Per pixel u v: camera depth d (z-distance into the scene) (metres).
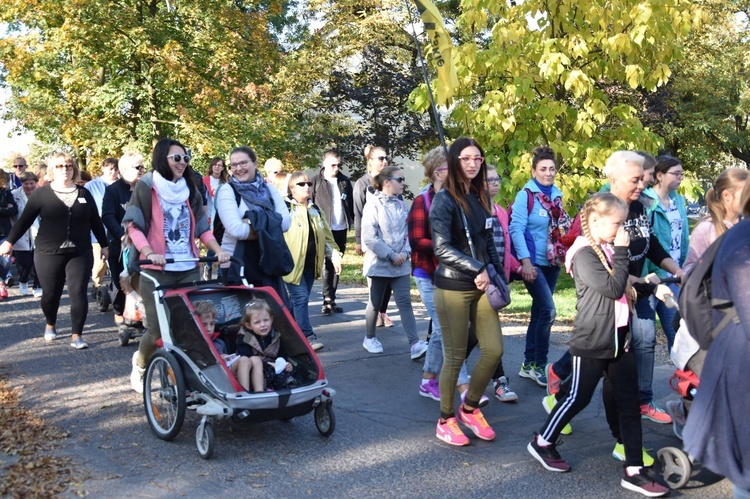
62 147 26.03
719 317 3.24
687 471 4.54
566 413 4.82
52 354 7.94
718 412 3.16
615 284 4.49
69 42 20.28
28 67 22.06
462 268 5.12
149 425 5.70
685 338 4.82
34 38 21.06
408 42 27.06
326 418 5.53
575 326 4.73
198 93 21.30
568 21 11.12
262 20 23.28
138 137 21.98
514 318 10.32
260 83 23.48
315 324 9.77
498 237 6.17
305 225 8.09
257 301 5.74
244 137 21.72
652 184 6.47
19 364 7.51
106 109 21.66
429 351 6.62
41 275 8.25
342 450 5.32
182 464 4.98
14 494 4.31
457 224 5.27
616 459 5.18
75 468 4.82
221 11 22.42
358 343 8.66
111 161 10.49
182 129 21.11
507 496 4.57
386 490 4.63
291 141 25.30
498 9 11.39
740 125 26.83
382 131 28.34
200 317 5.52
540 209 6.77
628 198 5.34
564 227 6.84
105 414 6.00
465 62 11.39
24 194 12.84
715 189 5.04
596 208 4.59
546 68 10.64
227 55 21.75
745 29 26.33
